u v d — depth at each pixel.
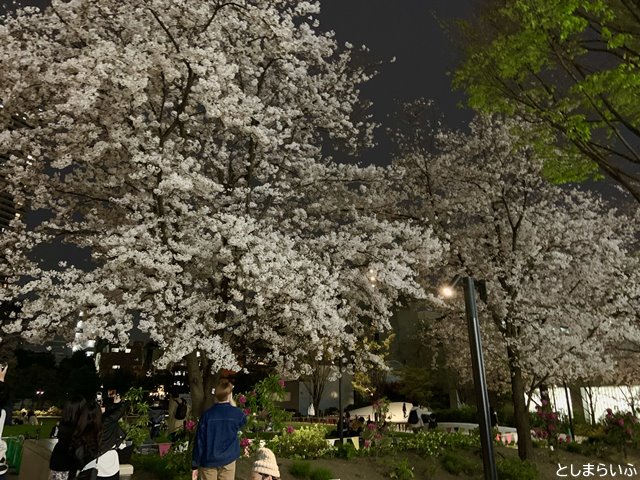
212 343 7.75
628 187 6.83
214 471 4.69
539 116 7.74
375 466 9.63
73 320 8.08
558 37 6.57
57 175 9.28
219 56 8.35
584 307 13.16
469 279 6.24
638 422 14.85
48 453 6.25
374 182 12.12
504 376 14.75
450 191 13.71
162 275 7.86
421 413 22.50
